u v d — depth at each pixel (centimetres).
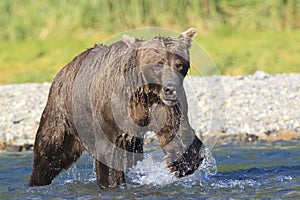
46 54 3070
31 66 2930
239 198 1237
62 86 1352
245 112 2069
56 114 1359
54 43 3212
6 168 1611
